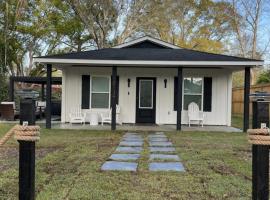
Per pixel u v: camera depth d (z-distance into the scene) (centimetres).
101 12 2964
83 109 1584
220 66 1359
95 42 3047
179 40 3375
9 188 504
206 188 518
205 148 897
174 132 1277
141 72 1587
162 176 587
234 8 3209
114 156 763
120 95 1592
